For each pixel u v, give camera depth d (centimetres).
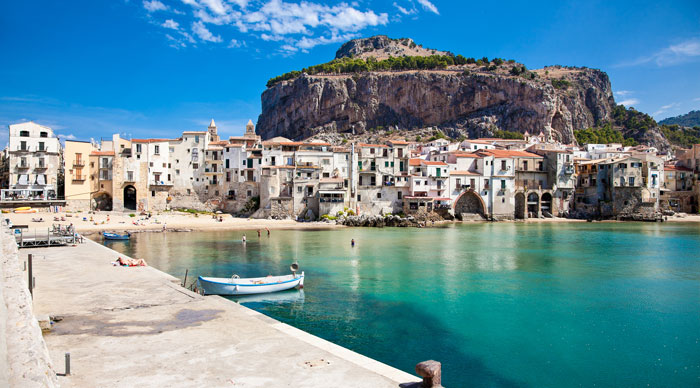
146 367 1630
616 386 2453
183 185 12088
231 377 1555
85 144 11319
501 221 12631
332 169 11988
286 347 1878
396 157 12262
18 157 10825
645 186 13625
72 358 1705
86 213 10588
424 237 8681
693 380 2533
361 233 9338
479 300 4053
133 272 3603
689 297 4209
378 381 1548
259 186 11988
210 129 14738
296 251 6769
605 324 3438
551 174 13425
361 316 3572
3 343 1077
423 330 3269
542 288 4516
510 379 2523
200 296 2773
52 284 3102
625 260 6150
